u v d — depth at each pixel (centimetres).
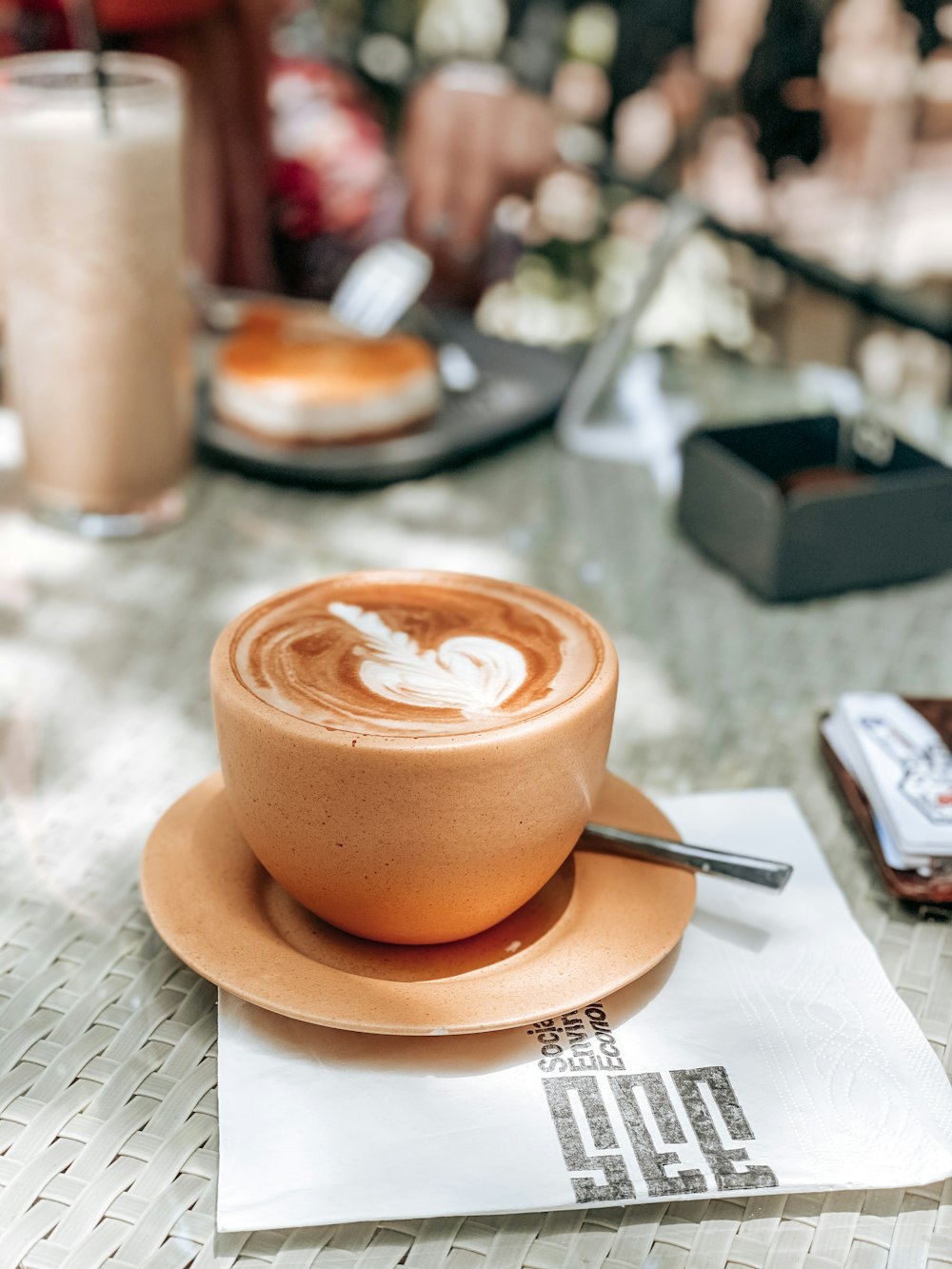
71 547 85
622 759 69
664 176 209
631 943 56
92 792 67
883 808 63
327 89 175
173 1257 49
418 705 55
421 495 91
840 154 201
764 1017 56
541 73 203
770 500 80
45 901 61
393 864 54
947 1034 57
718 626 79
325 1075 54
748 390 102
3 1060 55
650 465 95
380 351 94
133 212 81
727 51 199
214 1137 53
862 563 82
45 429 85
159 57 126
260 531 87
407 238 154
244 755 54
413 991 54
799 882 62
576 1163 51
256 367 92
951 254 195
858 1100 54
